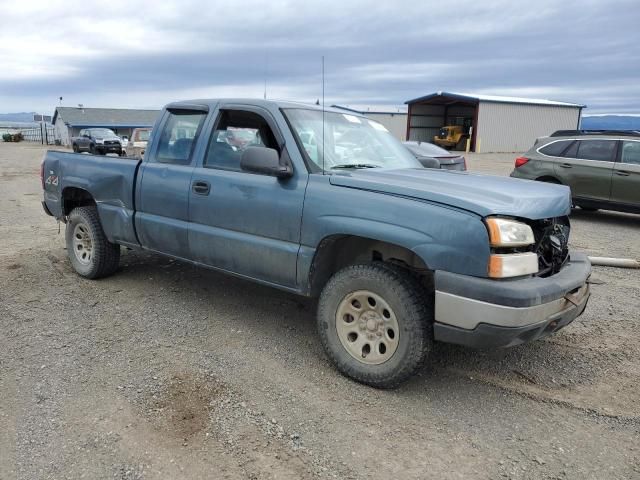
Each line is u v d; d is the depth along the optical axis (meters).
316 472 2.72
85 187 5.53
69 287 5.55
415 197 3.33
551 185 4.00
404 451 2.91
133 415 3.18
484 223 3.07
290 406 3.32
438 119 50.12
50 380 3.58
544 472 2.76
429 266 3.21
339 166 4.07
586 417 3.30
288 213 3.84
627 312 5.17
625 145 10.20
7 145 59.75
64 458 2.78
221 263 4.38
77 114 62.94
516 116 44.34
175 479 2.64
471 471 2.76
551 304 3.22
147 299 5.22
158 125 5.02
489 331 3.06
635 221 10.75
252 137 4.30
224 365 3.86
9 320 4.62
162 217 4.80
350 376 3.64
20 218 10.17
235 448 2.89
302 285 3.86
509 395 3.54
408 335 3.33
